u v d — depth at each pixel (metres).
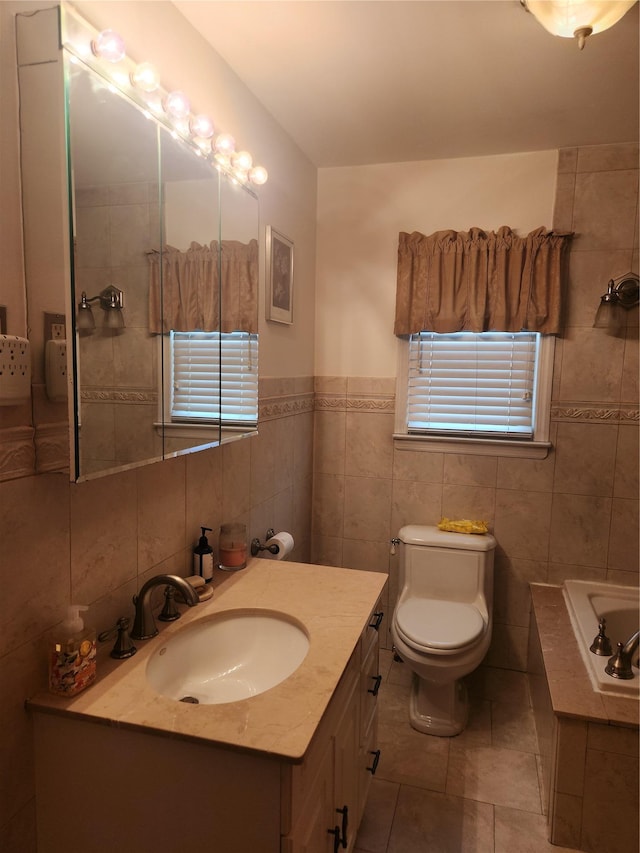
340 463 3.03
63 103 1.08
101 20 1.31
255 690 1.52
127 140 1.30
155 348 1.45
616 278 2.59
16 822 1.16
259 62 1.88
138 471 1.52
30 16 1.07
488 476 2.83
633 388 2.62
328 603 1.67
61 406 1.14
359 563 3.06
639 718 1.80
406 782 2.12
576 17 1.41
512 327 2.66
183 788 1.12
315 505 3.09
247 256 2.02
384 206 2.84
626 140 2.50
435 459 2.89
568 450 2.72
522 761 2.23
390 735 2.38
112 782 1.16
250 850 1.10
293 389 2.69
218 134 1.73
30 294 1.12
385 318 2.89
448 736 2.37
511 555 2.84
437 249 2.71
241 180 1.93
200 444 1.73
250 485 2.23
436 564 2.70
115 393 1.28
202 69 1.75
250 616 1.64
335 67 1.91
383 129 2.40
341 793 1.48
